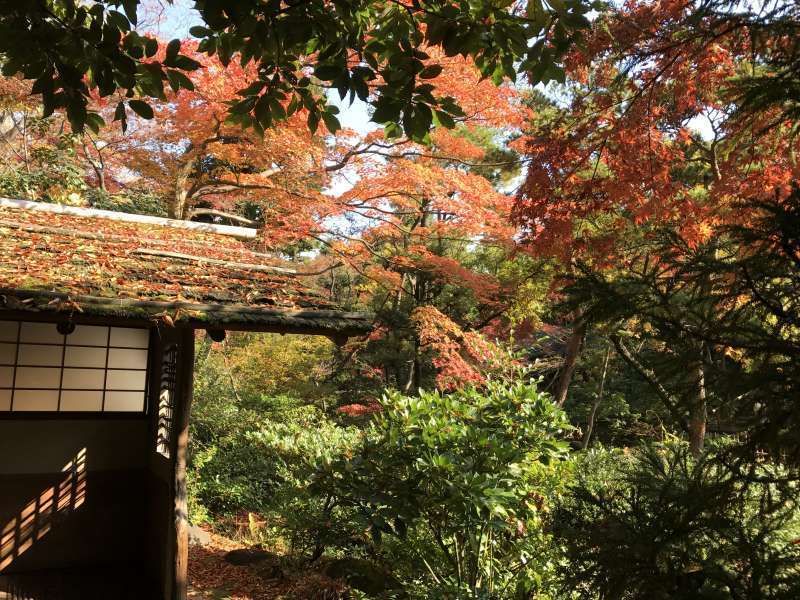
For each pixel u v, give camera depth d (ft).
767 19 7.10
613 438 54.65
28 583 18.19
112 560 20.08
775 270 6.24
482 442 17.04
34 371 19.80
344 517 20.49
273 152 34.12
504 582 17.57
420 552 18.11
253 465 30.86
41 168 37.09
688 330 6.73
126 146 39.78
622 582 6.65
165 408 19.77
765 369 5.89
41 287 14.62
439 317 41.47
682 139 23.77
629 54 21.08
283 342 57.36
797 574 6.09
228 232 24.17
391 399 19.24
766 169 17.75
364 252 42.60
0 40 10.79
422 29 28.48
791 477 6.08
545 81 12.26
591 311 7.41
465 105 34.88
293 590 20.59
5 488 18.99
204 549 25.16
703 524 6.63
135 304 15.30
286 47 11.79
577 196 23.12
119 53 11.32
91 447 20.18
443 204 37.11
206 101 31.83
